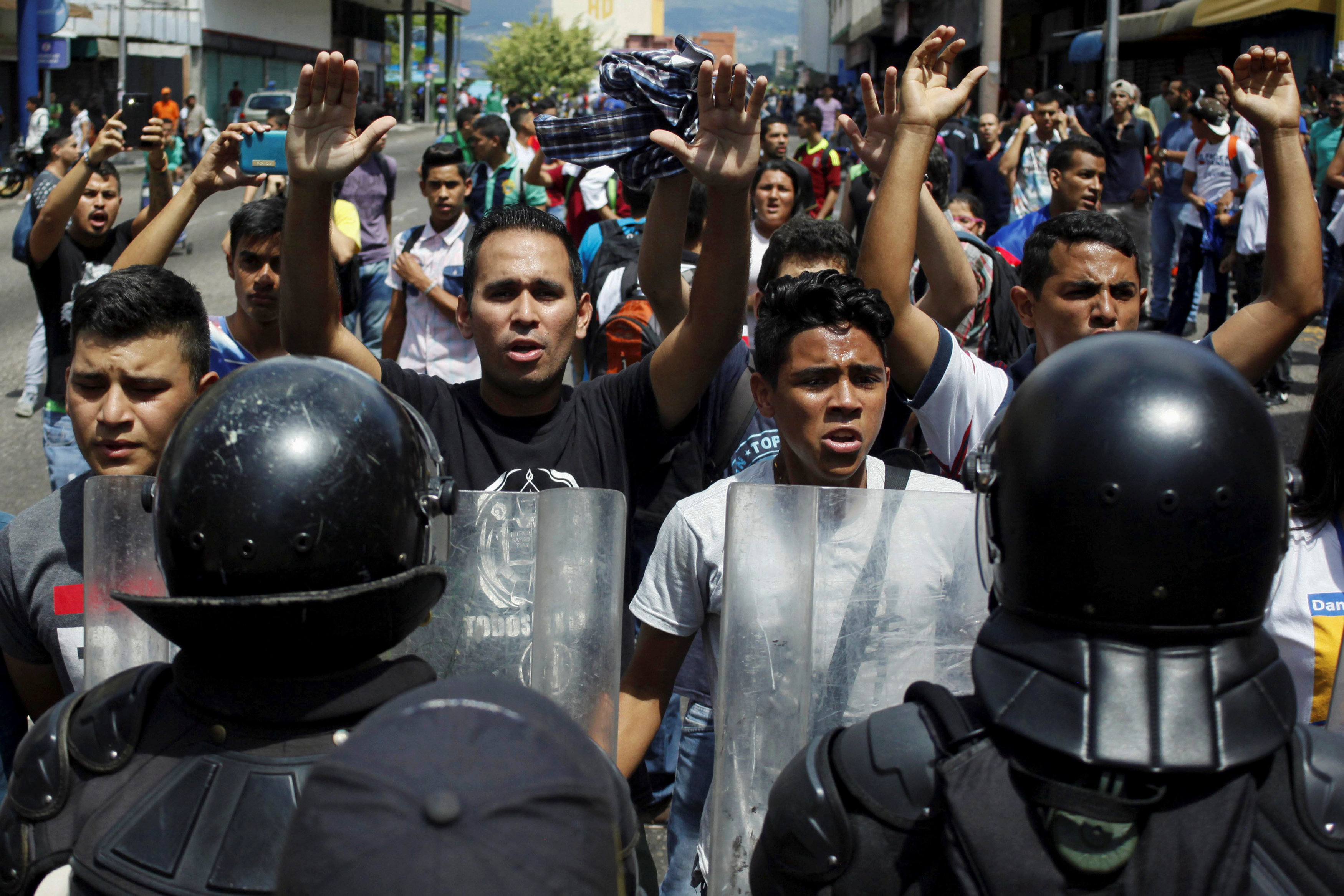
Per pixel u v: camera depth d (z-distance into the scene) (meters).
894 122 2.54
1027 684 1.13
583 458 2.41
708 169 2.21
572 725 0.95
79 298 2.16
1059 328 2.68
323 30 45.34
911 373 2.43
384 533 1.21
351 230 5.61
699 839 2.23
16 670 2.12
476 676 0.98
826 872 1.20
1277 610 1.83
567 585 1.61
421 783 0.83
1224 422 1.11
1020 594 1.18
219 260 14.20
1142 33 16.56
